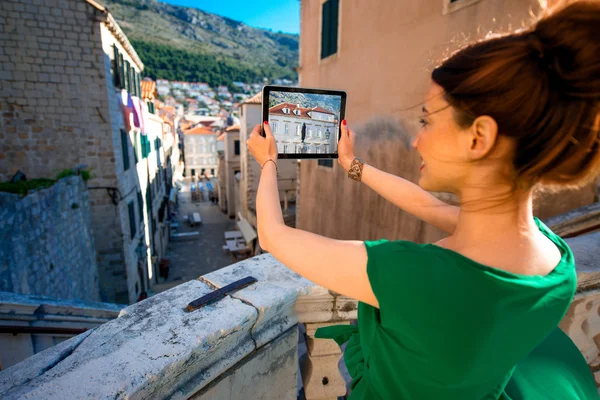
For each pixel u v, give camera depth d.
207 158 61.53
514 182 0.54
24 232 6.14
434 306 0.50
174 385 0.96
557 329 0.91
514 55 0.48
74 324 4.00
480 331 0.50
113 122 11.11
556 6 0.51
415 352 0.55
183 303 1.19
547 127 0.48
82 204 9.79
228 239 25.22
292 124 1.07
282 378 1.38
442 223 0.92
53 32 9.80
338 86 8.71
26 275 6.06
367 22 7.35
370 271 0.54
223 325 1.05
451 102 0.54
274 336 1.26
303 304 1.36
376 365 0.65
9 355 3.53
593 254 1.61
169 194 36.78
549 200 3.97
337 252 0.58
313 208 10.62
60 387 0.82
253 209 22.75
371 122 7.34
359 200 8.18
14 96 9.81
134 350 0.94
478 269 0.52
